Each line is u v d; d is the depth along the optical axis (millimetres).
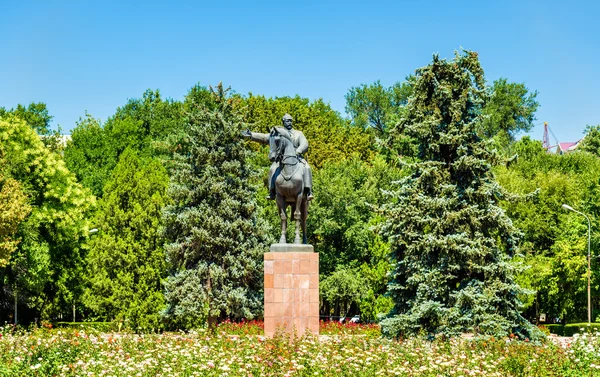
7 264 31828
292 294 18984
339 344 16906
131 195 35500
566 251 39406
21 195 31500
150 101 60938
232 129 33875
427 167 23359
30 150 36938
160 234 33312
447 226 22703
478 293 21859
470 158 22984
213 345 16703
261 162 45500
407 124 24422
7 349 14742
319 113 58062
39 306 39125
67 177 38688
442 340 19516
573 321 43750
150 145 53969
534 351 16016
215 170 33438
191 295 31828
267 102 52562
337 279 38906
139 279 34000
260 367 13711
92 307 34438
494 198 23734
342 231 42406
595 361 14609
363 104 66438
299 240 19547
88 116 62219
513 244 23234
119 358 14844
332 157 50844
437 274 22234
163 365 14195
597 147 68875
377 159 47125
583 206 41719
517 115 66375
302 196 19672
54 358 14195
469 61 23891
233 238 33375
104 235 34656
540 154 59531
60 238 37875
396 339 21297
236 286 33406
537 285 41125
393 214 23266
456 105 23453
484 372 14102
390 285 23453
